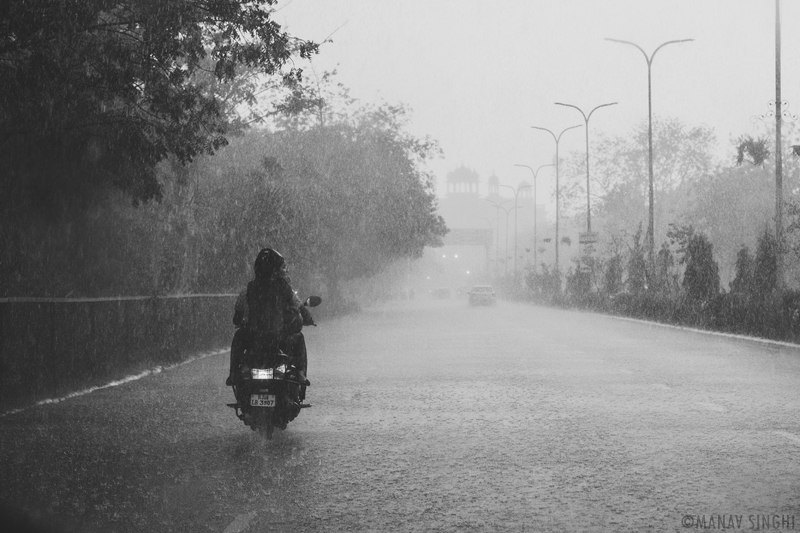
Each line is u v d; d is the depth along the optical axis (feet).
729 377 55.01
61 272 68.69
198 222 103.81
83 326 51.57
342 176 177.27
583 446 31.99
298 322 34.04
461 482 26.30
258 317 33.53
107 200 66.13
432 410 41.52
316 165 157.07
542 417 39.04
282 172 127.03
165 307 66.95
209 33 54.13
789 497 24.16
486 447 31.94
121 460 29.78
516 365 64.13
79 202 62.80
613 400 44.55
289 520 22.09
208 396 47.78
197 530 21.20
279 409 33.40
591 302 190.29
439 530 21.15
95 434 35.19
